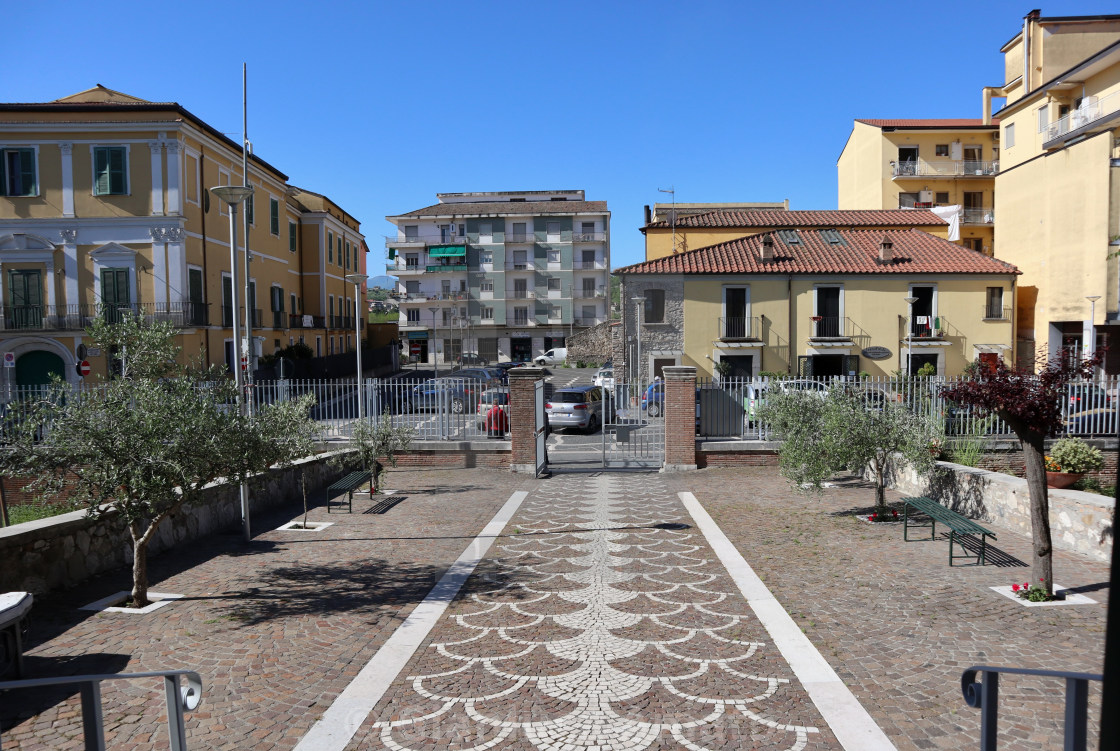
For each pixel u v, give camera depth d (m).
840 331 31.00
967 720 4.64
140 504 6.67
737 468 16.17
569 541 9.75
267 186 40.84
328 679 5.40
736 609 6.84
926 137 47.09
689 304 30.94
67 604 7.11
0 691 5.13
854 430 10.36
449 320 68.00
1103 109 30.64
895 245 33.59
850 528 10.14
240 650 5.94
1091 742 4.28
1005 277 31.12
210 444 6.90
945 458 12.80
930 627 6.25
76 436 6.55
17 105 29.89
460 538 10.02
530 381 16.03
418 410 17.59
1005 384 6.79
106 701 5.00
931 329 31.09
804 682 5.24
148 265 30.73
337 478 15.16
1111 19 34.91
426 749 4.43
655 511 11.72
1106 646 1.66
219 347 33.75
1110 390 15.30
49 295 30.66
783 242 33.62
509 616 6.78
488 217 67.31
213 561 8.82
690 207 53.94
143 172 30.58
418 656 5.83
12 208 30.47
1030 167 34.88
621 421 18.86
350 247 56.50
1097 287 30.27
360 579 8.02
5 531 7.05
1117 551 1.63
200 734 4.59
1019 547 8.91
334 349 51.19
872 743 4.40
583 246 67.81
